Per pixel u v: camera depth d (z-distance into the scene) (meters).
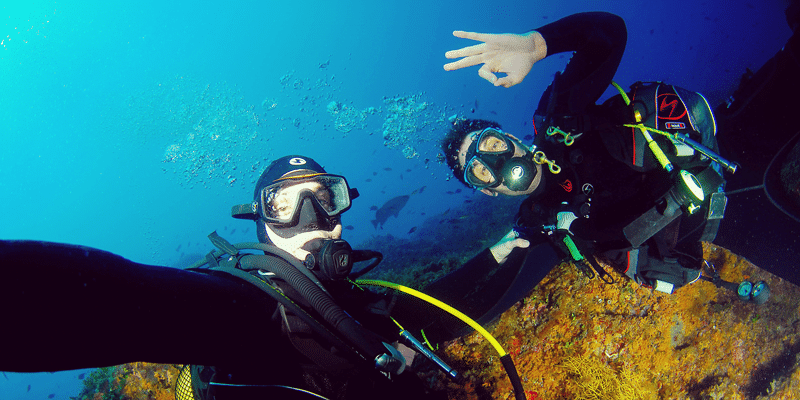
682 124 2.00
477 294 2.25
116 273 0.73
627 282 3.08
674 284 2.19
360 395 1.26
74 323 0.65
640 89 2.15
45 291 0.63
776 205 2.42
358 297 1.52
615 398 2.71
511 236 2.42
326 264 1.27
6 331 0.60
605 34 2.00
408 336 1.49
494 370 2.85
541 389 2.82
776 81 2.34
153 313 0.76
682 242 2.38
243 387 1.13
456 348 2.96
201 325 0.87
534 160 2.10
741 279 3.32
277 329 1.13
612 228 2.01
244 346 1.01
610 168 2.05
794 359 3.32
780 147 2.37
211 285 0.95
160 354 0.81
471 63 1.90
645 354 2.95
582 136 2.10
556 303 3.07
